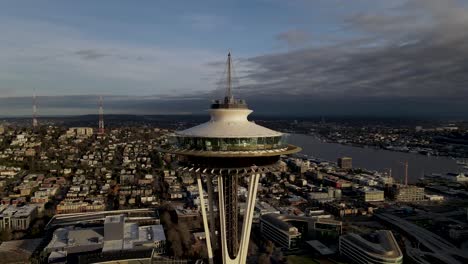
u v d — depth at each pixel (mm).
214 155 124750
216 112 135875
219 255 140375
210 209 143625
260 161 132375
